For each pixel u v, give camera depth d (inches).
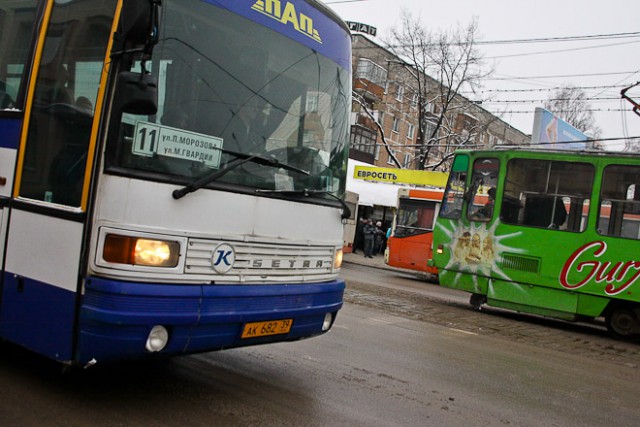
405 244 750.5
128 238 153.7
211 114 172.9
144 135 158.2
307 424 177.3
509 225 476.1
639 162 434.6
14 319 176.7
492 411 212.1
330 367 247.8
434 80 1464.1
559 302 453.4
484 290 485.4
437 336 352.2
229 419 175.5
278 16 196.4
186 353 168.2
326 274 209.6
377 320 385.1
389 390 223.5
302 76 203.0
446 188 516.4
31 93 179.8
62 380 196.7
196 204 165.8
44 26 181.0
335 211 212.4
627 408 237.1
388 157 1768.0
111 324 152.5
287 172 193.2
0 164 185.8
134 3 147.7
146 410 176.6
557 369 299.0
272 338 189.6
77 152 162.4
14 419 161.6
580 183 454.3
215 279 170.1
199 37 172.1
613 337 443.8
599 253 441.1
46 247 167.2
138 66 159.3
